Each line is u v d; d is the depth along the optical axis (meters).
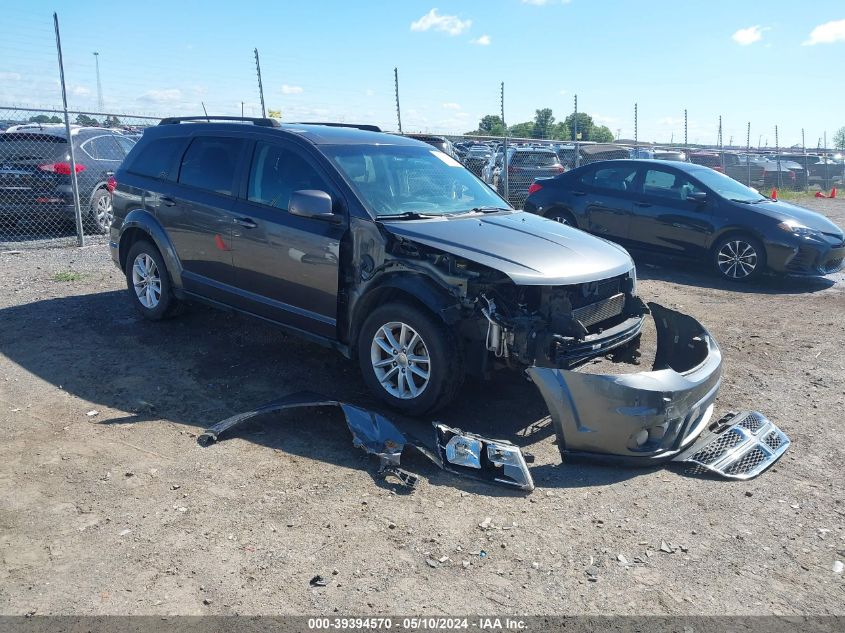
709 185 9.94
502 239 4.68
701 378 4.26
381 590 2.99
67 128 10.22
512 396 5.22
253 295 5.55
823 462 4.29
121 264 6.85
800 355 6.38
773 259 9.27
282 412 4.82
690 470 4.13
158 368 5.59
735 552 3.33
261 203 5.42
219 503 3.64
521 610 2.89
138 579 3.01
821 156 27.81
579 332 4.25
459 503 3.72
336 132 5.71
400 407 4.68
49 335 6.32
